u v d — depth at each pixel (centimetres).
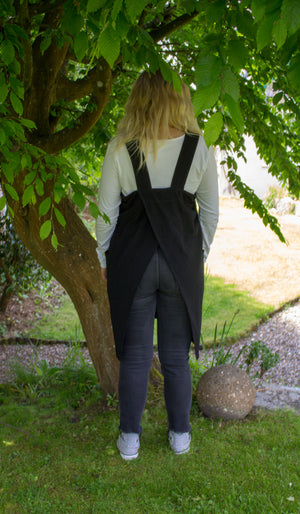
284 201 1195
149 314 187
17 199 135
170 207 175
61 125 395
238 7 105
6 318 516
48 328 512
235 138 113
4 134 129
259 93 331
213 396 234
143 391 195
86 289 270
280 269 713
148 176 173
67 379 308
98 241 193
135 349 191
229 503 174
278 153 289
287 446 212
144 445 215
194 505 174
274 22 87
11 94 136
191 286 181
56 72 247
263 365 292
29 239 263
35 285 563
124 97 370
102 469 197
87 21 125
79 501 178
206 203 190
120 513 171
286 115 302
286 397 270
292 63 103
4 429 235
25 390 297
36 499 179
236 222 1051
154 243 177
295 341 479
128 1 93
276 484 184
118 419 240
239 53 97
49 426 237
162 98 167
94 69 286
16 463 203
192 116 178
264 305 572
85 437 225
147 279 179
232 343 472
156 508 173
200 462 201
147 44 133
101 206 183
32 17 194
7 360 419
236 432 225
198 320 189
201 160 176
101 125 377
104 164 179
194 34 311
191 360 311
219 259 770
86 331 274
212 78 92
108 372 267
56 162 140
